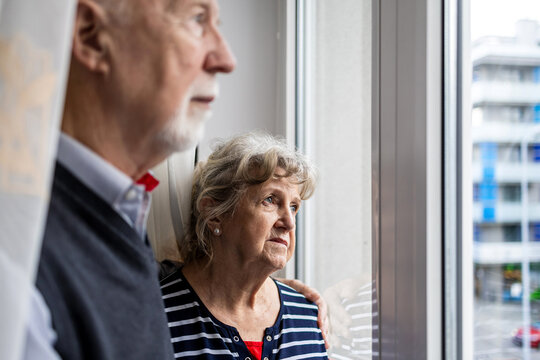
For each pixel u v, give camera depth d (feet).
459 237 3.15
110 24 1.90
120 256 1.98
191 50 1.98
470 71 3.14
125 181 2.00
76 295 1.73
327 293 4.99
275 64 5.65
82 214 1.87
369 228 4.34
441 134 3.10
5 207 1.41
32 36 1.52
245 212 3.76
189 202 4.19
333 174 4.89
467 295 3.15
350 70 4.61
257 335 3.88
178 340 3.67
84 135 1.97
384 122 3.47
